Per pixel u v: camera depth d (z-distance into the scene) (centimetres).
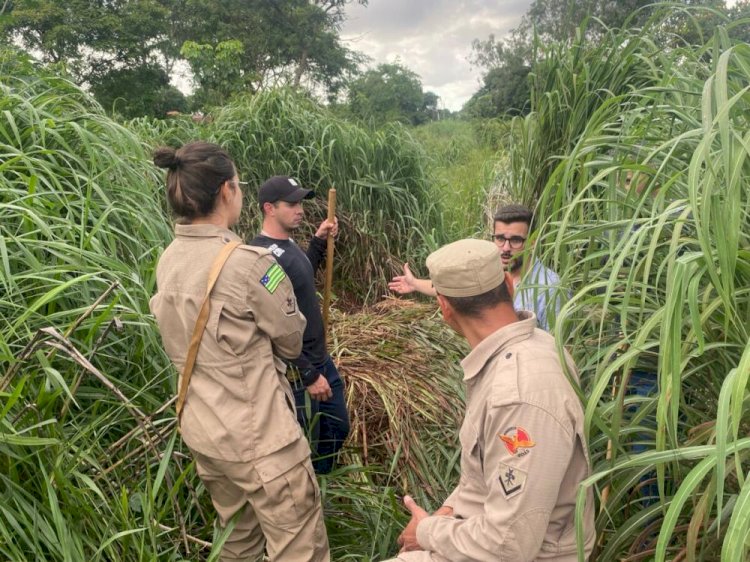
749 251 125
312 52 2656
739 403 94
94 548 160
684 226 158
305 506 162
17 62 314
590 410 119
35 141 246
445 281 134
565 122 322
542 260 174
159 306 161
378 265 506
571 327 180
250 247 159
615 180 163
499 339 132
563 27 345
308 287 245
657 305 147
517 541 116
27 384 171
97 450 183
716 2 209
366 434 283
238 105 536
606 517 143
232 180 164
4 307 191
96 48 2214
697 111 176
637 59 291
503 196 531
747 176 140
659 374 133
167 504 174
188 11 2586
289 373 244
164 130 512
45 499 162
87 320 184
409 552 138
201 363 155
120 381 192
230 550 173
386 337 348
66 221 205
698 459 135
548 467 115
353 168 507
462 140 1126
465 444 136
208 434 154
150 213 267
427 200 548
